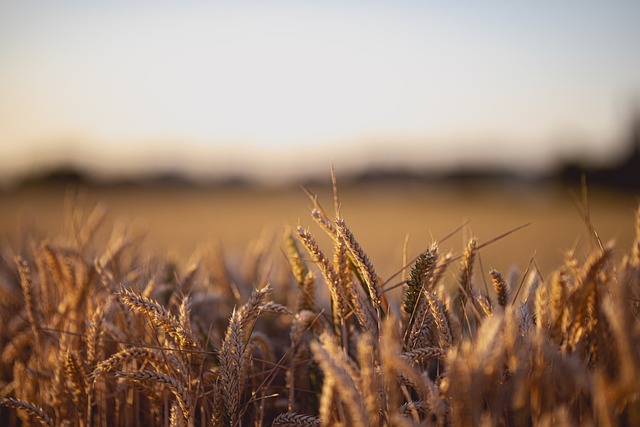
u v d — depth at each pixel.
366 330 0.67
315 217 0.67
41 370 0.84
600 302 0.60
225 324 0.99
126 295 0.66
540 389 0.56
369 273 0.66
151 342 0.80
